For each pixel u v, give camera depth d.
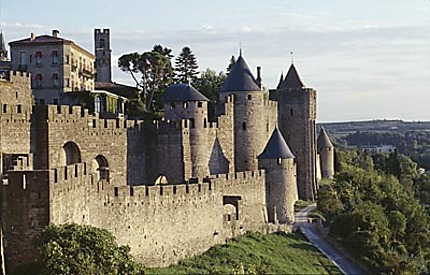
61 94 141.00
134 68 151.12
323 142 172.25
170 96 107.62
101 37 196.75
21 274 52.84
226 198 89.56
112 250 53.25
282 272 79.75
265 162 104.75
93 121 90.94
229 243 87.19
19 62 144.00
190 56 174.88
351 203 117.44
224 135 115.00
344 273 85.69
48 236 51.59
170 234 77.12
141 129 102.06
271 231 97.00
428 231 128.62
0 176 61.19
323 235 100.50
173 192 77.75
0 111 75.19
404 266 91.50
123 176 97.38
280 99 141.38
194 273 74.25
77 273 49.44
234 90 119.56
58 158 83.56
